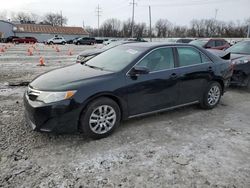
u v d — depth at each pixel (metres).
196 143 3.95
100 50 10.53
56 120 3.62
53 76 4.14
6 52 22.23
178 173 3.14
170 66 4.75
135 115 4.39
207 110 5.59
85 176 3.03
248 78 7.27
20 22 76.19
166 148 3.76
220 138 4.16
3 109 5.24
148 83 4.37
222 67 5.62
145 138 4.06
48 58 17.33
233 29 71.75
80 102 3.70
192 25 81.56
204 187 2.89
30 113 3.72
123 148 3.72
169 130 4.41
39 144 3.75
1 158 3.34
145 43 5.05
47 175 3.02
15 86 7.47
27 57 17.61
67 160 3.35
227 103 6.27
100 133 3.97
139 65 4.36
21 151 3.53
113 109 4.05
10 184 2.84
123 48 4.99
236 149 3.80
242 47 8.37
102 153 3.56
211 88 5.51
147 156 3.52
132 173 3.12
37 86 3.83
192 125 4.67
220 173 3.17
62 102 3.60
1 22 63.47
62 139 3.93
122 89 4.08
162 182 2.96
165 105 4.75
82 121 3.81
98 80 3.93
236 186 2.92
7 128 4.25
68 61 15.49
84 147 3.71
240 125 4.77
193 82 5.09
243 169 3.27
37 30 69.75
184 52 5.04
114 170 3.17
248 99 6.73
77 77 4.00
